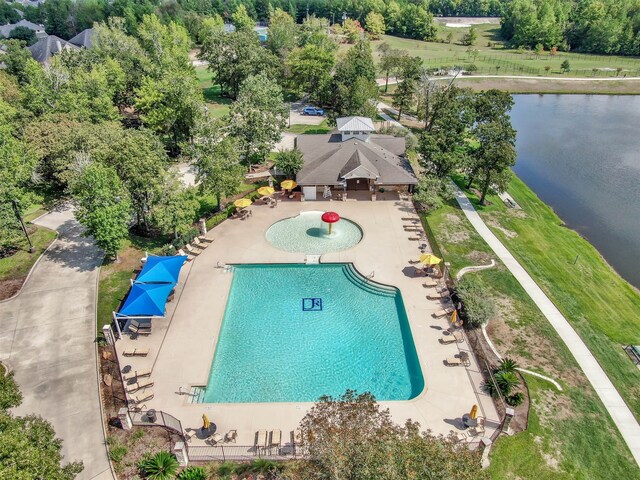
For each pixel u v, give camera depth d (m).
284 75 98.88
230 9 192.62
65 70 72.44
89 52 86.44
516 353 34.59
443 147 55.53
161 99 68.00
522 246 49.72
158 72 81.44
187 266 43.22
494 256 46.91
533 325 37.78
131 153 43.22
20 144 46.53
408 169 57.44
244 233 48.72
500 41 177.75
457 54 151.38
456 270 43.84
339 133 61.22
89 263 44.12
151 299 35.00
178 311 37.47
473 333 35.47
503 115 66.38
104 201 40.62
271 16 173.38
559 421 29.03
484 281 42.81
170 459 25.25
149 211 46.84
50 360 33.03
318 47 97.50
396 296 39.91
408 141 69.62
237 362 33.19
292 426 27.78
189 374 31.55
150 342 34.31
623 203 63.16
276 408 29.09
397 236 48.28
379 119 90.00
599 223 57.91
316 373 32.38
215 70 100.94
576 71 132.88
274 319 37.31
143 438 27.12
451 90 74.69
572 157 79.19
